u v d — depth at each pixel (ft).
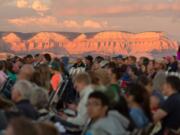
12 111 25.93
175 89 31.37
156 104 33.04
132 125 26.20
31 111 28.25
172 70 61.05
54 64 59.88
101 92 26.48
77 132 31.83
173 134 29.81
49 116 32.32
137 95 29.32
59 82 50.24
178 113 30.66
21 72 36.22
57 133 15.99
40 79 39.78
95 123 26.00
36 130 14.67
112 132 25.00
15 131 14.42
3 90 50.93
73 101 47.83
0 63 57.26
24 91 28.81
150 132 29.55
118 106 26.73
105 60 73.67
